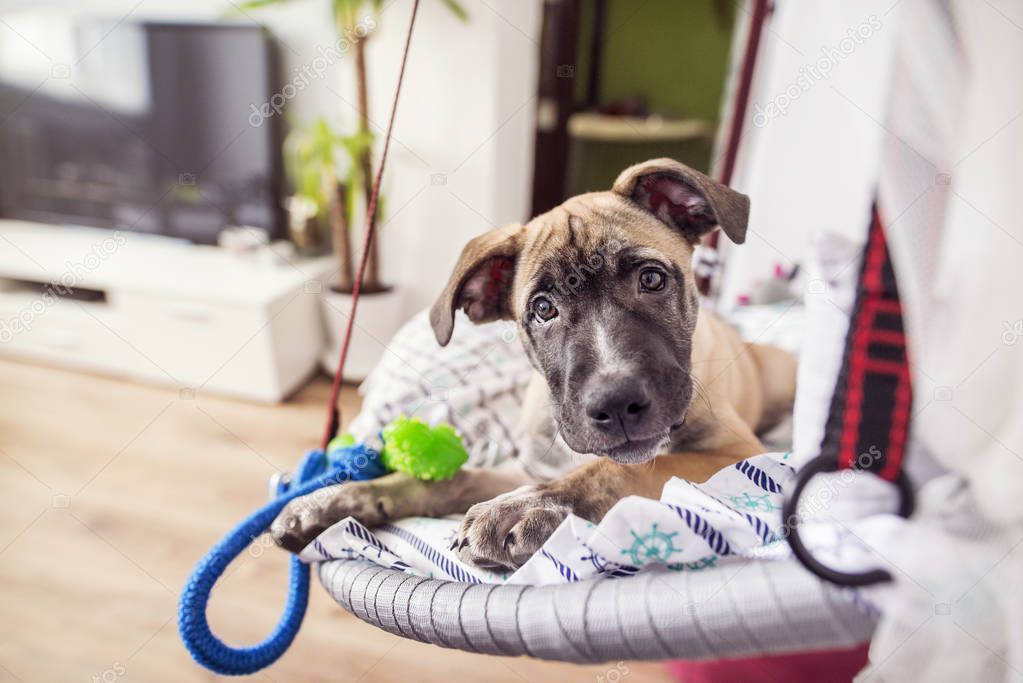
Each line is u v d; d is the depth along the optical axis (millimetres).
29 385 3383
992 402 611
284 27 3424
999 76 641
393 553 883
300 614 980
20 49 3676
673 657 660
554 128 3693
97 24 3549
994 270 618
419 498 977
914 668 602
